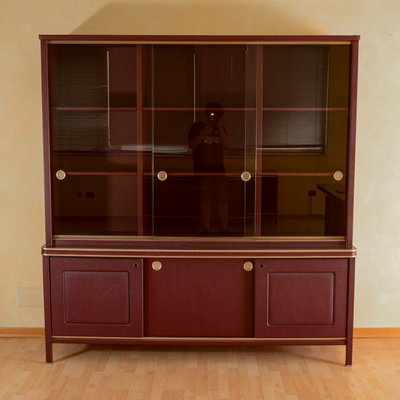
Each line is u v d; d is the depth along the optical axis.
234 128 3.49
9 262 4.00
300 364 3.59
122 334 3.54
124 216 3.55
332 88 3.44
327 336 3.53
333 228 3.53
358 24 3.83
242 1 3.81
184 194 3.53
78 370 3.49
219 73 3.45
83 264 3.50
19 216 3.97
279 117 3.47
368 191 3.94
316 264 3.48
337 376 3.42
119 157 3.52
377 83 3.87
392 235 3.97
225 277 3.50
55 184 3.53
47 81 3.44
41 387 3.27
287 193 3.52
